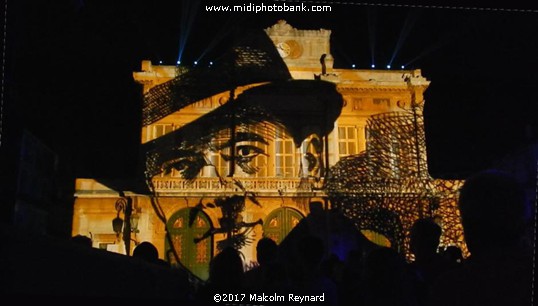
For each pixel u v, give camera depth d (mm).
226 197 25250
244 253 24562
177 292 2279
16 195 2916
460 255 8102
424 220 5703
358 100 27891
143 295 2014
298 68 28328
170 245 24516
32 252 1745
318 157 26922
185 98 27297
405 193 24656
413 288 4980
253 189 25516
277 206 25484
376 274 4824
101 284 1878
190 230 24906
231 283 4777
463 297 2516
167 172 26250
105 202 24781
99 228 24484
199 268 24359
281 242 24922
